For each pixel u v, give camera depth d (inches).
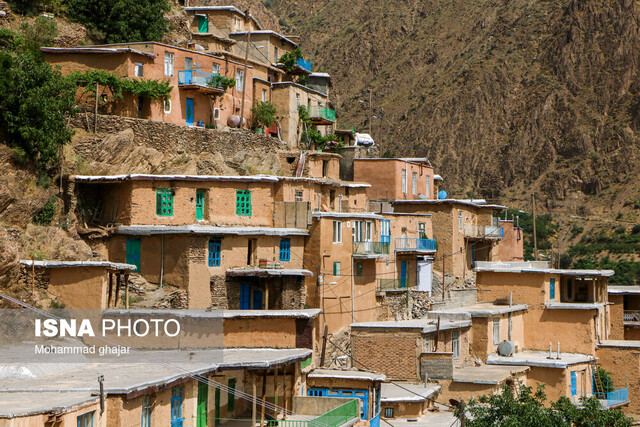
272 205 2549.2
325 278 2524.6
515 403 2057.1
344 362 2480.3
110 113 2679.6
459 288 3112.7
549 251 6200.8
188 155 2741.1
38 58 2662.4
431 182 3870.6
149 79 2775.6
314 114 3565.5
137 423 1444.4
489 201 7726.4
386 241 2910.9
